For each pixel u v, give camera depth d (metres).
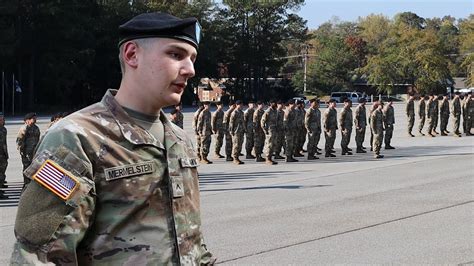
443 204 11.85
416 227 9.88
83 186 2.38
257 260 7.88
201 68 69.31
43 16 53.00
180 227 2.55
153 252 2.46
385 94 84.44
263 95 79.62
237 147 19.25
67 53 54.34
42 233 2.32
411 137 28.09
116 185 2.45
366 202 12.06
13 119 45.78
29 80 55.62
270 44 78.06
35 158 2.41
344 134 21.64
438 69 77.81
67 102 61.59
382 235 9.32
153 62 2.56
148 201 2.49
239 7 77.06
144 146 2.54
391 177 15.66
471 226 9.97
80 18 55.16
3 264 7.55
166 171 2.57
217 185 14.53
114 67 61.00
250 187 14.12
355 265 7.71
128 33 2.59
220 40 72.75
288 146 19.59
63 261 2.35
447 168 17.36
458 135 28.23
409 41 79.44
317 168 17.81
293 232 9.45
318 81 94.06
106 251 2.42
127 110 2.60
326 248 8.52
